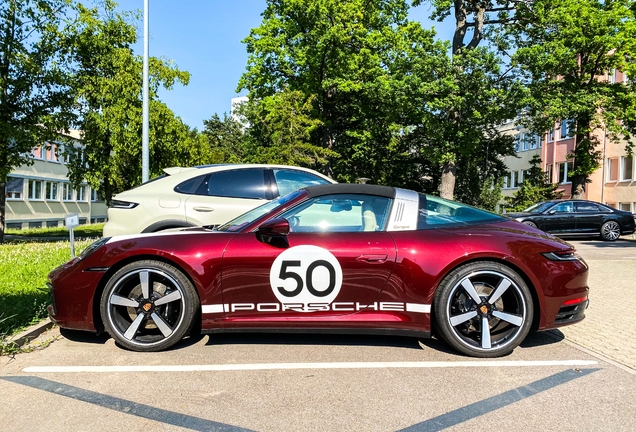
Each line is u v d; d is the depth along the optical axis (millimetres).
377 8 26266
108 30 20672
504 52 21562
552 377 3316
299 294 3682
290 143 19516
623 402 2908
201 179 6305
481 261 3729
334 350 3857
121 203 6070
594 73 23359
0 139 15312
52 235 22016
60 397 2904
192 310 3721
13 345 3711
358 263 3676
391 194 4008
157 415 2680
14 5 16188
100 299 3768
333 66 25094
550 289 3709
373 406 2826
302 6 23984
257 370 3395
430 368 3477
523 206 24812
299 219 3900
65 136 19484
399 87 19703
